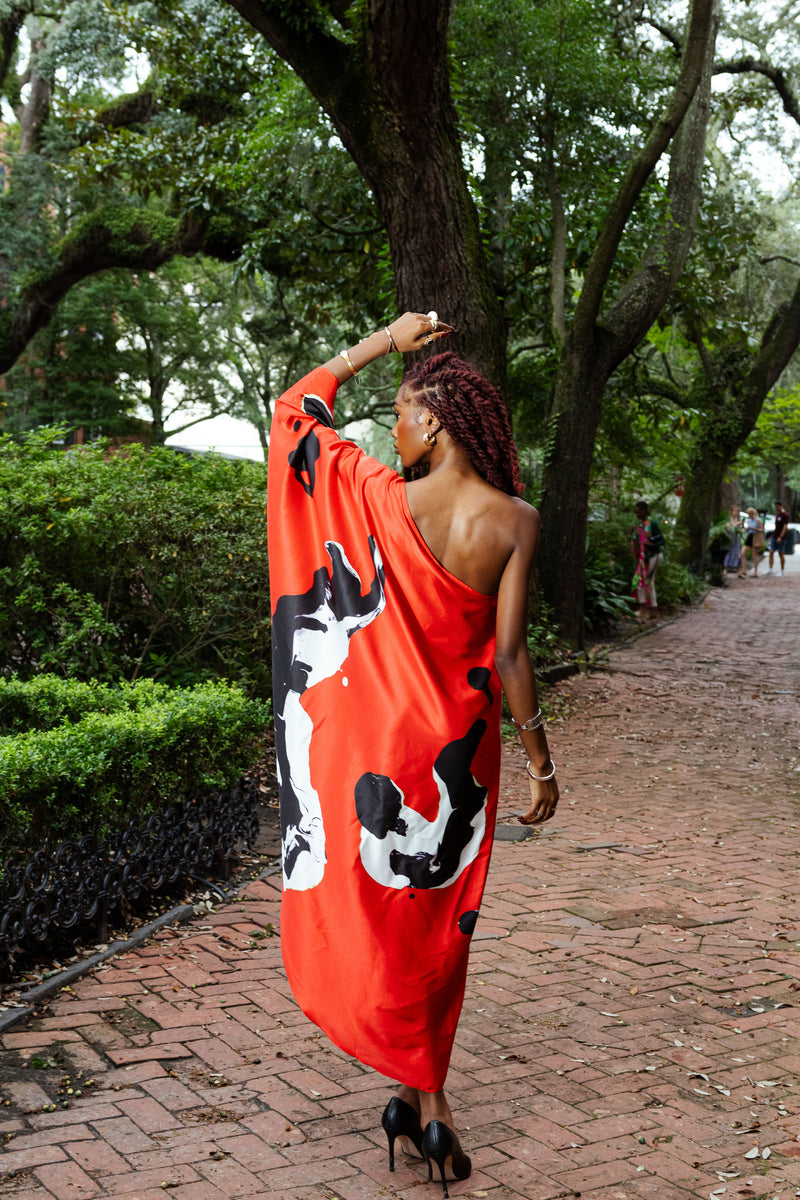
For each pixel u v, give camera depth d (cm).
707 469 2486
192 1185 246
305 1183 249
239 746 510
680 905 482
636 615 1769
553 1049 331
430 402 242
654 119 1355
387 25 805
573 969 402
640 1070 317
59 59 1852
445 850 239
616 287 1466
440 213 923
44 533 661
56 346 2991
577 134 1273
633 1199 246
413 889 238
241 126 1419
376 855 237
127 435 3067
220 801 484
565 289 1563
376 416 3133
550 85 1206
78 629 688
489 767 244
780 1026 352
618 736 914
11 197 2195
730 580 2825
